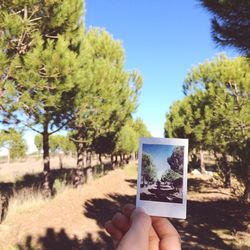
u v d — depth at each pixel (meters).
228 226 12.22
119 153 38.00
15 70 9.07
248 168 12.76
